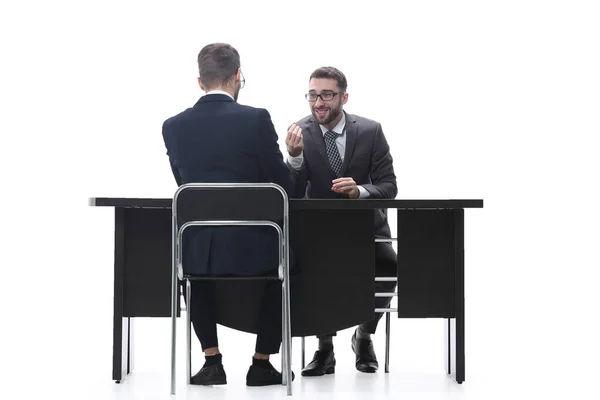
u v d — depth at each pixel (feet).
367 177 18.24
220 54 15.58
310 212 15.90
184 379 16.53
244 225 15.07
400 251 15.85
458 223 15.81
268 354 15.85
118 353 16.12
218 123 15.29
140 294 15.92
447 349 17.04
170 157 15.71
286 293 14.84
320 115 17.99
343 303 15.97
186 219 14.58
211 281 15.89
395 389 15.74
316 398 14.92
